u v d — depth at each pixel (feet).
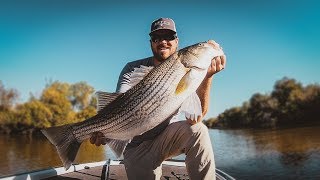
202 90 4.20
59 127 4.19
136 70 4.14
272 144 35.42
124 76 5.01
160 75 3.92
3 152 27.48
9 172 18.75
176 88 3.86
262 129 60.80
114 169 6.54
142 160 4.84
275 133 49.73
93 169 6.54
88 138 4.17
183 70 3.87
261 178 19.51
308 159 24.82
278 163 23.85
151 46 5.21
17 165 21.12
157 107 3.91
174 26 5.18
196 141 4.45
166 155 4.79
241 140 41.06
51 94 53.47
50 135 4.15
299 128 55.31
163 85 3.90
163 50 5.08
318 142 34.86
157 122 3.94
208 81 4.15
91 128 4.13
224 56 4.06
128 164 4.95
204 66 3.92
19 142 37.76
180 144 4.62
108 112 4.07
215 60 4.03
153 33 5.09
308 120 63.77
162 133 4.73
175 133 4.60
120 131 4.05
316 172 20.47
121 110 4.01
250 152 29.81
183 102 3.87
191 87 3.87
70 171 6.29
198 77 3.90
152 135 4.85
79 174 6.16
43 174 5.82
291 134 45.91
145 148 4.85
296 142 36.11
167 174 6.11
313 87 64.28
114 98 4.07
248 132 54.90
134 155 4.89
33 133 51.29
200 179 4.47
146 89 3.94
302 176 19.62
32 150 28.68
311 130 50.21
